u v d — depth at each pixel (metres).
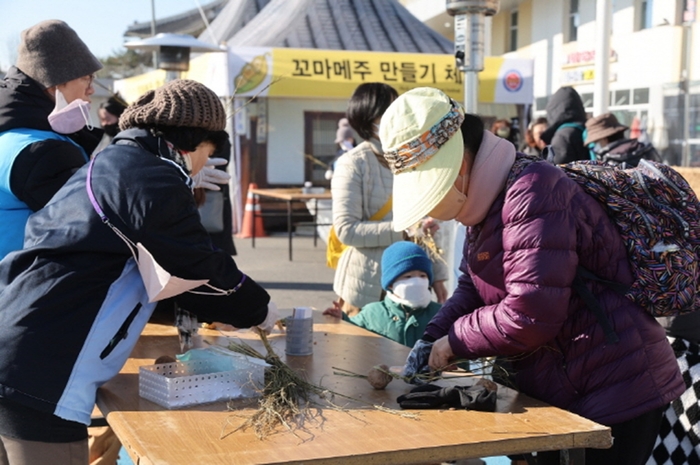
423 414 2.05
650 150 6.14
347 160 3.88
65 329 2.09
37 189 2.69
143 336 3.12
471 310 2.53
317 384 2.39
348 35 13.99
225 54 12.17
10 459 2.16
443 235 4.54
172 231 2.11
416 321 3.52
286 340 2.85
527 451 1.88
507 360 2.33
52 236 2.14
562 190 2.08
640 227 2.15
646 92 14.09
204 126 2.29
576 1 16.19
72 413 2.06
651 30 13.90
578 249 2.12
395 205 2.18
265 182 14.21
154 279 2.08
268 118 14.06
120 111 6.49
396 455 1.78
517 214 2.06
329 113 14.36
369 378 2.34
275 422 1.98
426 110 2.10
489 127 13.95
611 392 2.14
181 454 1.74
